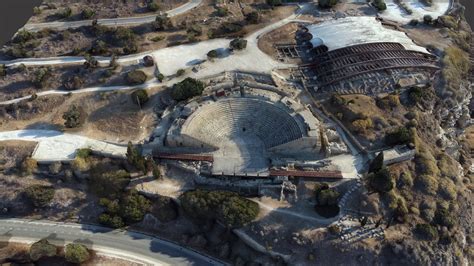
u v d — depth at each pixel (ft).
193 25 460.55
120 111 383.45
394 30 460.55
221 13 480.23
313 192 325.62
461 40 469.57
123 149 357.61
